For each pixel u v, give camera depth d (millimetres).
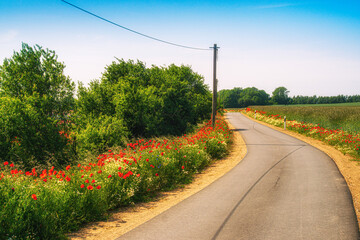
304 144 15195
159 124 21156
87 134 13898
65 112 14750
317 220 4688
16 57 13977
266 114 41188
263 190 6723
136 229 4516
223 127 19953
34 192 4465
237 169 9406
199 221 4801
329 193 6285
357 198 5895
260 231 4289
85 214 4965
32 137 12180
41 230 4031
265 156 11766
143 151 9375
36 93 13578
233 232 4281
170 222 4793
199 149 11047
